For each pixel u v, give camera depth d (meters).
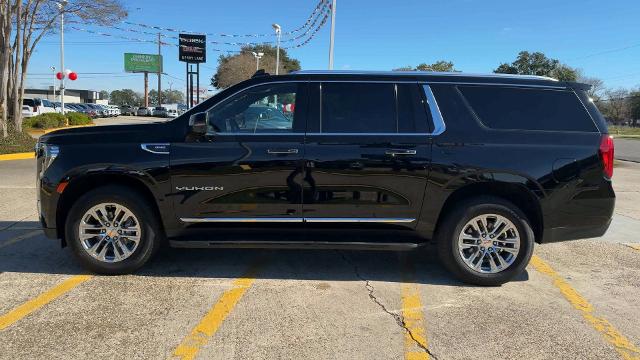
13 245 5.68
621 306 4.29
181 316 3.91
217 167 4.48
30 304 4.07
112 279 4.67
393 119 4.55
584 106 4.64
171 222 4.59
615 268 5.31
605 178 4.55
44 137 4.73
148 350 3.38
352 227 4.60
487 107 4.60
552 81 4.72
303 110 4.57
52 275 4.75
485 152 4.47
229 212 4.56
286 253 5.63
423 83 4.64
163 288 4.48
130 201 4.56
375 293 4.48
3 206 7.73
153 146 4.50
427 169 4.46
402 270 5.12
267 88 4.64
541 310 4.17
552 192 4.49
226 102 4.62
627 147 30.77
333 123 4.54
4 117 16.44
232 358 3.30
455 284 4.74
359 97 4.61
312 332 3.69
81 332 3.61
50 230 4.65
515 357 3.39
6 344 3.42
